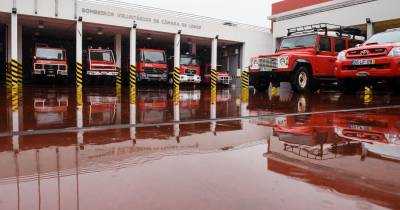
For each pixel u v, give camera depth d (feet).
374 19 47.44
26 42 75.41
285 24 62.34
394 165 4.77
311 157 5.30
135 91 36.27
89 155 5.57
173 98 24.26
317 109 14.49
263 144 6.48
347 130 8.18
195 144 6.54
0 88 38.04
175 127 9.09
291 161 5.04
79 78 48.85
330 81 31.14
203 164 4.91
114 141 6.92
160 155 5.55
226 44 74.13
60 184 3.97
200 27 62.28
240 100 21.86
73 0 48.78
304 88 29.71
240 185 3.90
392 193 3.60
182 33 59.98
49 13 47.11
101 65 55.88
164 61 59.31
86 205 3.28
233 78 74.79
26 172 4.54
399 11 44.52
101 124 9.76
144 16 55.36
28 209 3.19
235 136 7.48
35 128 8.85
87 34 64.59
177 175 4.33
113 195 3.57
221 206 3.25
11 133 7.98
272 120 10.52
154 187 3.83
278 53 30.09
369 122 9.70
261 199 3.44
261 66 30.91
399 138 7.00
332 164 4.83
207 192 3.67
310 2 64.44
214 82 65.00
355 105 16.56
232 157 5.37
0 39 63.93
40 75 54.49
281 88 46.52
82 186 3.90
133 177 4.25
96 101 19.98
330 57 30.78
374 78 21.25
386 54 20.04
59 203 3.33
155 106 16.88
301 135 7.50
